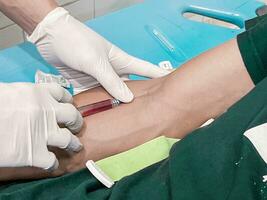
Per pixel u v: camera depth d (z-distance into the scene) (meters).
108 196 0.58
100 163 0.66
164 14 1.31
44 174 0.69
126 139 0.74
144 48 1.17
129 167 0.67
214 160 0.55
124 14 1.29
